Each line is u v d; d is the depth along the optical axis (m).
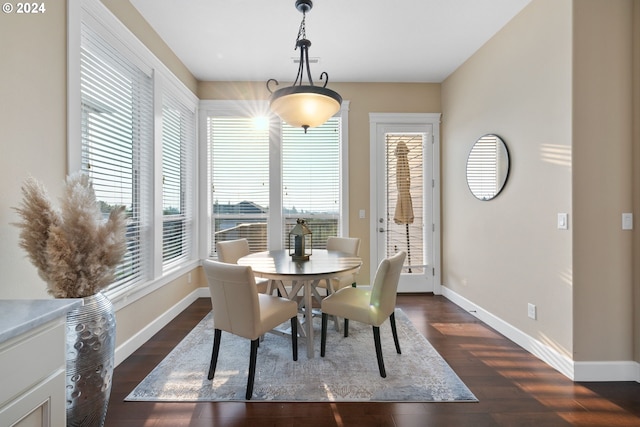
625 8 1.98
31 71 1.51
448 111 3.71
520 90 2.47
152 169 2.63
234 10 2.43
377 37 2.83
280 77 3.67
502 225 2.71
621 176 1.99
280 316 2.02
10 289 1.41
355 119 3.85
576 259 1.99
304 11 2.34
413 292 3.94
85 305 1.35
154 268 2.64
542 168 2.25
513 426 1.58
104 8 2.00
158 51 2.77
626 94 1.98
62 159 1.70
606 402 1.77
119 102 2.25
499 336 2.65
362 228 3.87
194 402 1.75
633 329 1.99
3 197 1.38
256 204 3.85
